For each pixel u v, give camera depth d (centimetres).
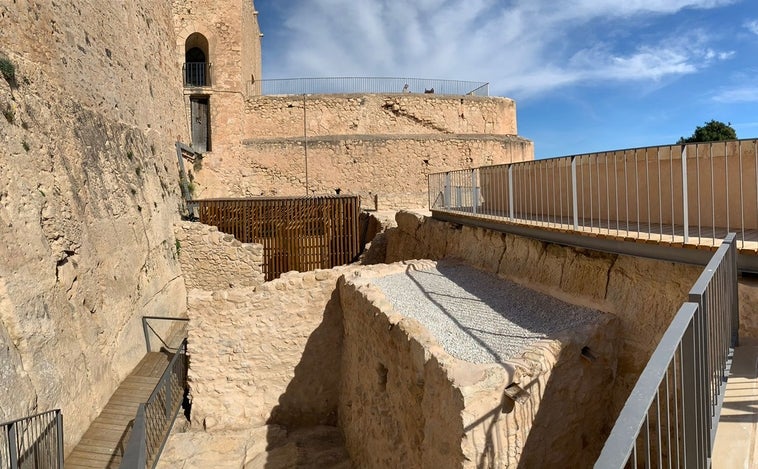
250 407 810
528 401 415
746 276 423
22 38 746
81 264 776
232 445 752
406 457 517
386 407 583
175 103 1684
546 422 433
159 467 700
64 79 863
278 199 1443
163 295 1149
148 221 1134
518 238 754
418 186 2164
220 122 2055
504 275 766
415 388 486
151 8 1436
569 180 781
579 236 598
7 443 495
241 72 2084
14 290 601
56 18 853
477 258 880
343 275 817
